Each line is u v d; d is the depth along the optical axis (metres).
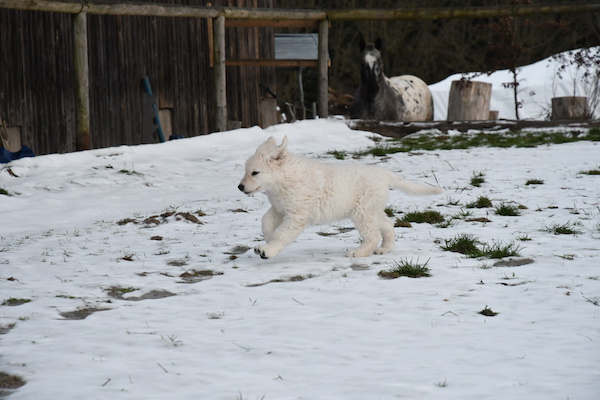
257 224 10.62
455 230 9.77
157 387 4.59
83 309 6.54
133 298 6.96
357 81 45.88
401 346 5.30
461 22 46.03
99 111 21.36
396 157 17.67
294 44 29.75
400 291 6.82
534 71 34.00
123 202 13.10
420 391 4.45
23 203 12.98
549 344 5.27
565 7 23.89
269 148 7.86
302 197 7.92
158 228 10.56
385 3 46.44
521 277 7.25
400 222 10.26
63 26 20.55
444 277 7.34
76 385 4.65
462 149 19.28
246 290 7.05
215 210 11.93
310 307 6.39
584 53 32.41
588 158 16.66
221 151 18.88
